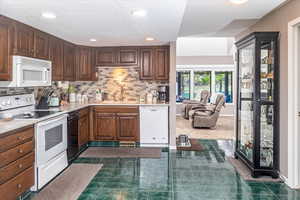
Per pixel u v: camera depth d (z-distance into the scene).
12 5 2.61
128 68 5.68
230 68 10.22
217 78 10.40
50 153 3.29
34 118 3.06
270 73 3.50
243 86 4.20
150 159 4.36
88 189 3.11
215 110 7.41
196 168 3.92
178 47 10.18
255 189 3.12
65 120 3.83
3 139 2.36
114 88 5.73
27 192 2.94
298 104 3.07
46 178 3.20
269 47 3.50
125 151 4.85
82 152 4.75
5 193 2.39
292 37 3.05
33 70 3.44
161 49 5.35
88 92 5.75
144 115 5.11
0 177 2.32
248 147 3.91
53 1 2.49
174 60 4.99
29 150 2.83
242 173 3.69
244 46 4.01
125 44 5.21
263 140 3.57
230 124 8.30
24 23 3.33
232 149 5.08
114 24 3.46
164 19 3.21
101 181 3.37
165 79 5.36
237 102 4.43
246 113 4.05
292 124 3.10
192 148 5.12
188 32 5.02
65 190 3.07
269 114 3.54
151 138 5.14
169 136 5.09
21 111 3.64
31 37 3.53
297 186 3.14
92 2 2.54
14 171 2.54
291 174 3.14
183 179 3.46
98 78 5.71
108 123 5.14
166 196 2.93
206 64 10.20
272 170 3.48
